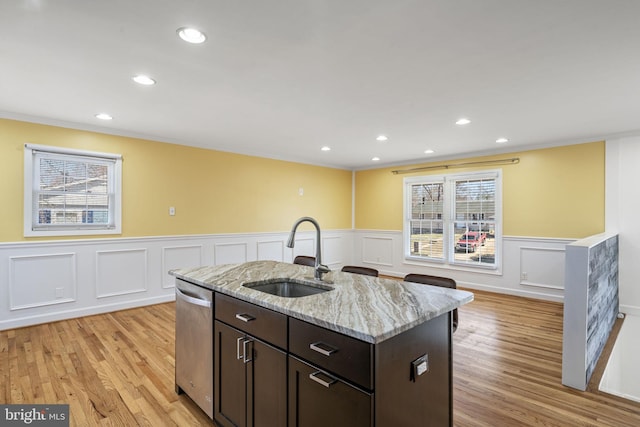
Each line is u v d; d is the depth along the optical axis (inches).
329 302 61.5
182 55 85.4
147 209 172.2
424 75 97.0
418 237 243.4
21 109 129.6
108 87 106.7
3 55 84.8
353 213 284.5
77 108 128.2
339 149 206.7
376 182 267.7
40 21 69.9
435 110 128.8
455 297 65.9
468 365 108.7
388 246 259.6
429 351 57.7
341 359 49.0
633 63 88.2
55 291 146.0
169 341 126.0
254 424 64.7
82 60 88.0
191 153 188.5
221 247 201.2
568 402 87.4
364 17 68.5
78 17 68.4
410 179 246.2
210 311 77.0
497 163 203.6
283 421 58.5
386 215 261.3
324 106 125.1
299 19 69.2
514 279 197.6
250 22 70.5
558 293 182.4
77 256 151.7
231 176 206.1
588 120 140.9
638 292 160.4
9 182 135.2
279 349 59.2
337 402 49.6
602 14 66.4
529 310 168.1
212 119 142.9
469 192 216.8
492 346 124.0
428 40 77.6
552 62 88.1
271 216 226.7
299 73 96.1
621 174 163.5
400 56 85.4
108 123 149.8
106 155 157.9
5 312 134.7
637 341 147.4
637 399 89.0
